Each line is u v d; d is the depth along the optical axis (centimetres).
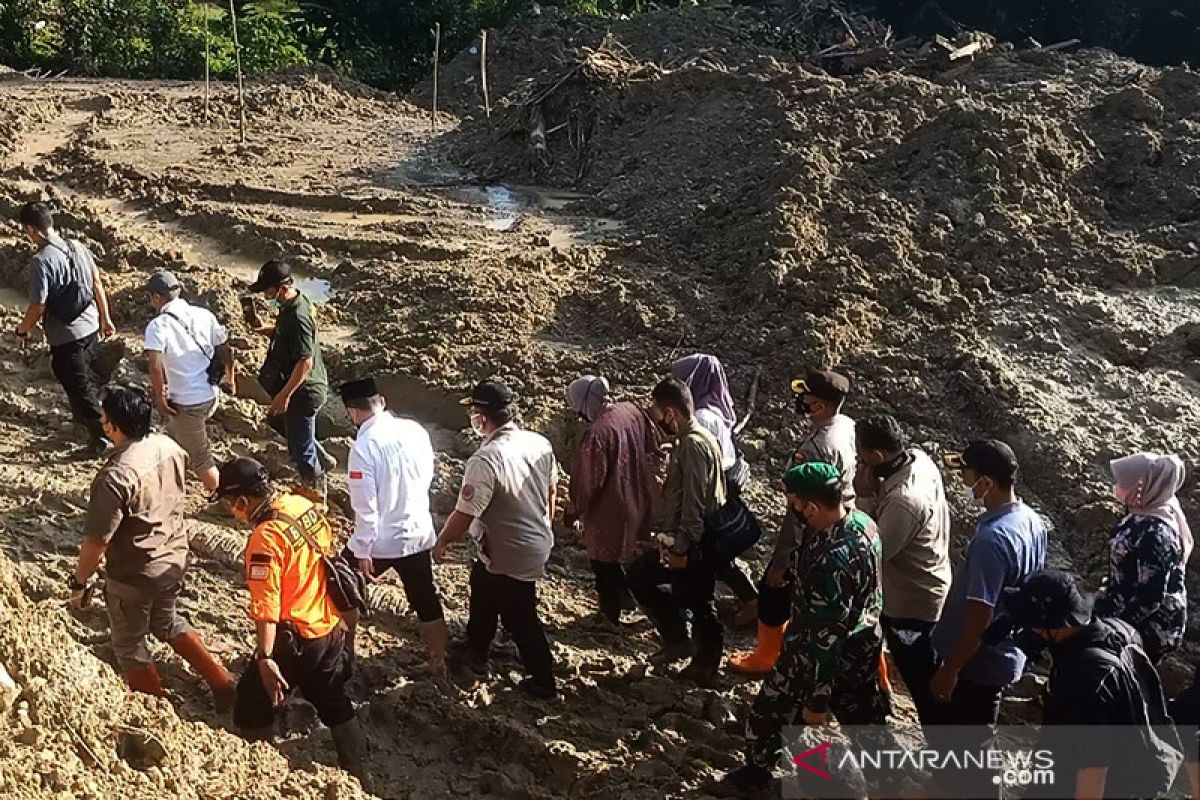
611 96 1483
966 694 602
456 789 647
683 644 733
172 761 535
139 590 617
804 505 559
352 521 867
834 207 1141
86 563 598
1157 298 1095
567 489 879
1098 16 2934
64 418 972
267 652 580
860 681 584
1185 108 1352
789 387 973
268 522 593
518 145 1482
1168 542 614
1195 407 956
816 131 1282
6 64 2241
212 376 836
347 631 623
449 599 797
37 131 1581
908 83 1370
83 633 708
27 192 1289
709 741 685
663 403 674
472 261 1135
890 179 1198
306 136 1603
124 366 995
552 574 845
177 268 1150
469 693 702
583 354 1010
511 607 681
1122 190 1230
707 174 1306
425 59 2534
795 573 582
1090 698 491
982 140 1203
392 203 1304
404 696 691
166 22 2289
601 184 1401
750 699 720
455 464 912
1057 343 1021
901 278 1069
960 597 593
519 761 667
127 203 1314
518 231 1237
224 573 800
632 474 705
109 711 545
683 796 632
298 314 819
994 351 1012
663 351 1009
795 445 931
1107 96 1332
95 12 2267
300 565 595
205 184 1337
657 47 2262
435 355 995
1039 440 921
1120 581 621
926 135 1235
